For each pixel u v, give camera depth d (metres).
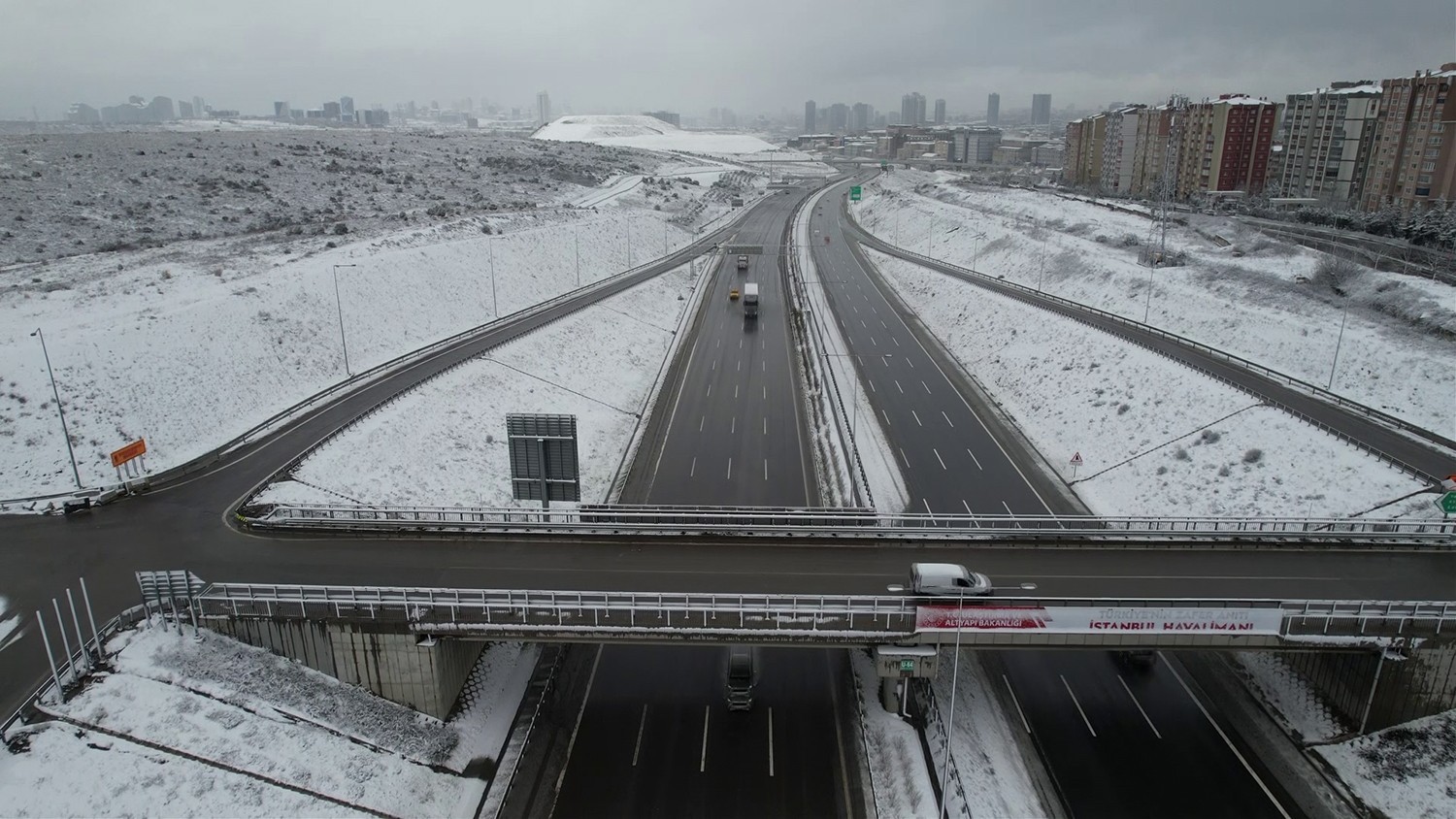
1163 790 29.23
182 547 36.81
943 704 33.25
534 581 33.72
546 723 32.16
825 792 28.78
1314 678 33.25
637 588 33.19
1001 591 33.06
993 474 52.16
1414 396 54.38
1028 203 145.25
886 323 89.19
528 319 78.38
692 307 96.38
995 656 36.75
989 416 62.69
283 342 61.72
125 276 66.19
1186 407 55.62
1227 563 35.75
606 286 96.19
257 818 25.36
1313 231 108.88
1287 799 28.97
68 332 52.91
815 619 29.88
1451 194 115.75
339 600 30.42
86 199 94.88
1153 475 50.66
